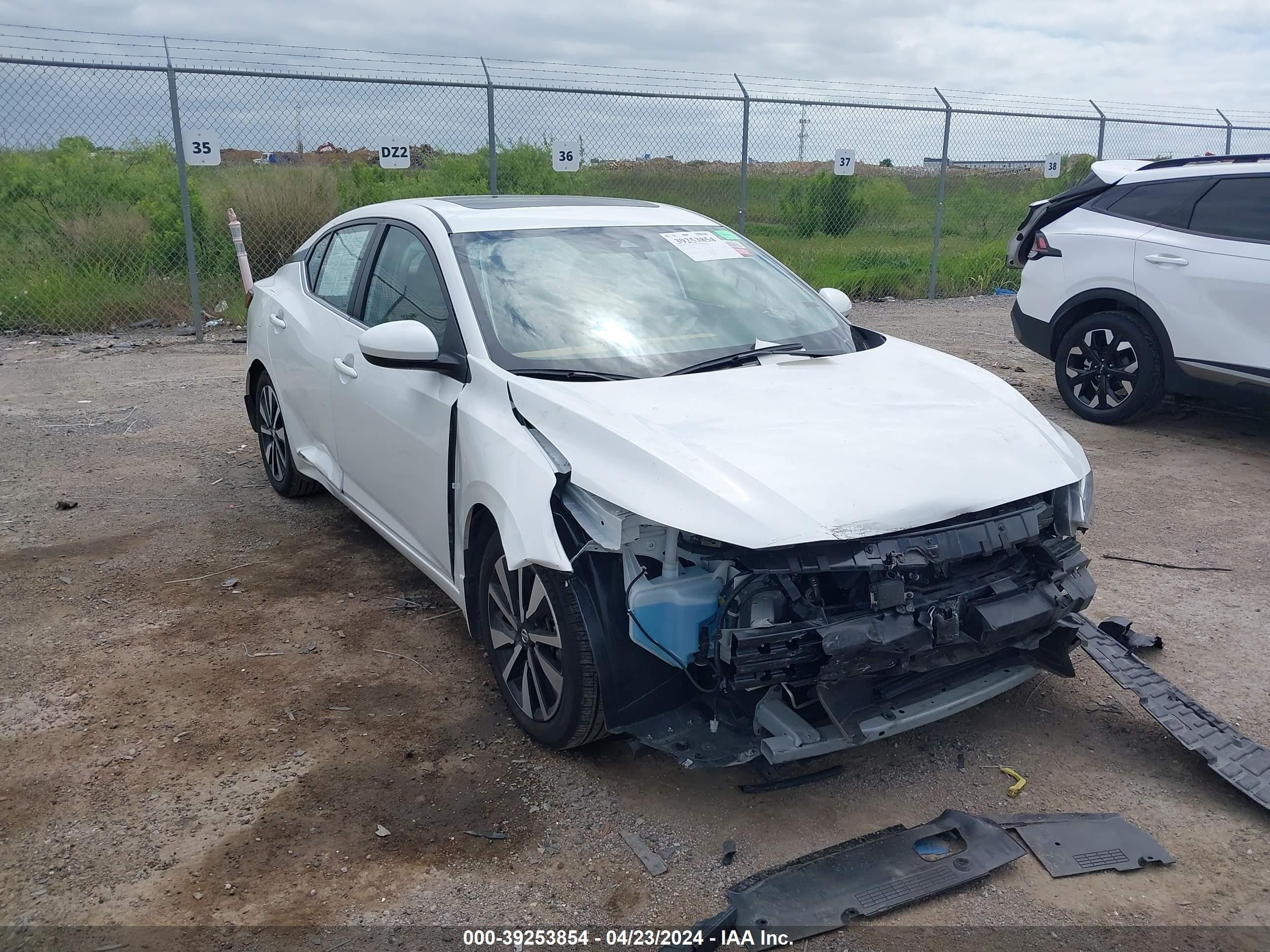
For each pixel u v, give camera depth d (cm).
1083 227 737
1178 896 266
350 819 295
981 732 344
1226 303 646
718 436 297
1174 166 705
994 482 296
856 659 269
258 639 409
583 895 265
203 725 344
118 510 558
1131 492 590
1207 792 311
